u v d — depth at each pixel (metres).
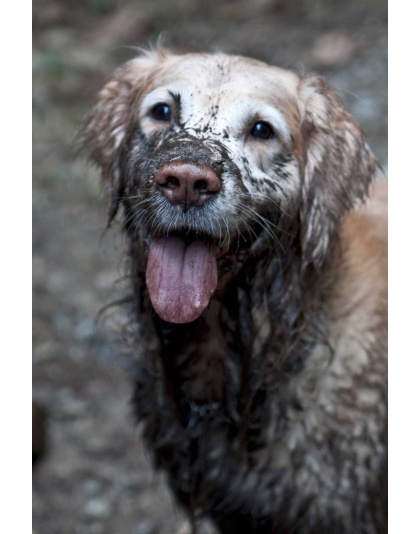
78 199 5.69
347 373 2.74
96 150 2.89
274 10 7.71
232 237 2.45
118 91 2.88
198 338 2.73
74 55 7.02
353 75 6.55
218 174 2.30
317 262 2.66
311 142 2.69
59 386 4.43
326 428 2.74
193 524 3.07
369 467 2.75
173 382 2.83
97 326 4.48
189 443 2.90
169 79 2.58
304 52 6.95
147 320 2.80
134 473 4.01
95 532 3.73
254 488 2.84
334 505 2.76
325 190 2.68
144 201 2.36
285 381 2.73
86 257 5.24
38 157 6.02
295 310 2.69
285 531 2.83
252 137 2.51
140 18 7.47
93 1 7.71
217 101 2.48
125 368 3.06
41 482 3.94
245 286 2.63
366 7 7.58
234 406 2.78
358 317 2.77
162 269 2.40
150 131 2.57
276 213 2.57
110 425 4.24
